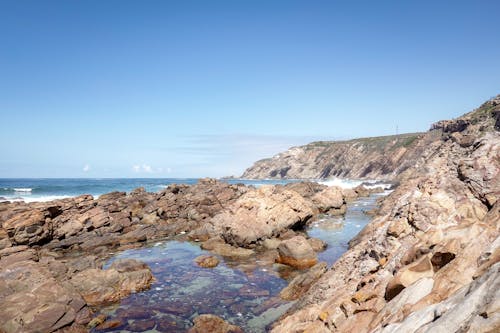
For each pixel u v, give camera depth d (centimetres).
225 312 1614
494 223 898
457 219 1144
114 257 2683
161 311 1647
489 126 7056
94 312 1639
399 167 11600
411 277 790
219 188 5450
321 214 4550
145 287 1955
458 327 454
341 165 15750
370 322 782
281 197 3506
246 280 2056
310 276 1816
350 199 6406
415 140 12338
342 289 1159
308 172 18000
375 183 10219
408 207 1254
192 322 1529
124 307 1695
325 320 934
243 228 2931
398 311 691
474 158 1397
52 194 6925
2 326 1357
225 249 2809
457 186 1347
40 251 2839
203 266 2359
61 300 1544
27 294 1527
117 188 8906
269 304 1694
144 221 4125
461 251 758
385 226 1323
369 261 1205
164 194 5353
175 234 3534
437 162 2834
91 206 3878
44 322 1399
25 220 3011
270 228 3023
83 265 2219
